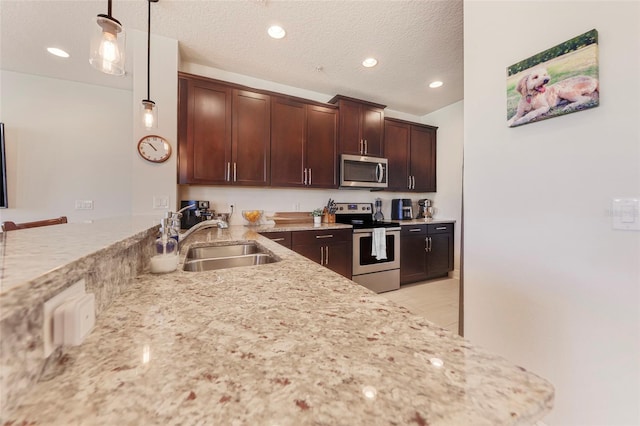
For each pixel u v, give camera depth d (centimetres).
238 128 248
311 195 325
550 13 111
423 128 371
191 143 228
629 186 92
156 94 210
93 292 52
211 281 81
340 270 280
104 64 113
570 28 105
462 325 159
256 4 175
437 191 386
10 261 42
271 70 265
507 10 126
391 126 346
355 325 51
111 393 32
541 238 116
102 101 294
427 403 31
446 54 235
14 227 157
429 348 43
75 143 284
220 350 42
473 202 144
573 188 106
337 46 223
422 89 310
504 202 129
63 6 175
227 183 243
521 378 35
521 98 119
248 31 203
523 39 120
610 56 95
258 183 257
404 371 37
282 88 297
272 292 71
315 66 256
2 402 28
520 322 124
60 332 38
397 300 279
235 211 283
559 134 110
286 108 272
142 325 51
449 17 187
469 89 144
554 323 112
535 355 118
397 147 350
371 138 318
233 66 257
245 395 32
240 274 89
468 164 146
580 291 104
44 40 212
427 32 204
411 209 382
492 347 135
